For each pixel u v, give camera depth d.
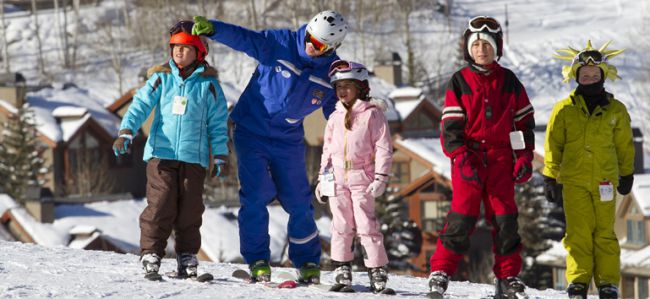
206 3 104.25
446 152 8.84
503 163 8.77
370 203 9.48
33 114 58.03
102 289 8.84
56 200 43.72
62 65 103.00
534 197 43.19
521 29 111.12
